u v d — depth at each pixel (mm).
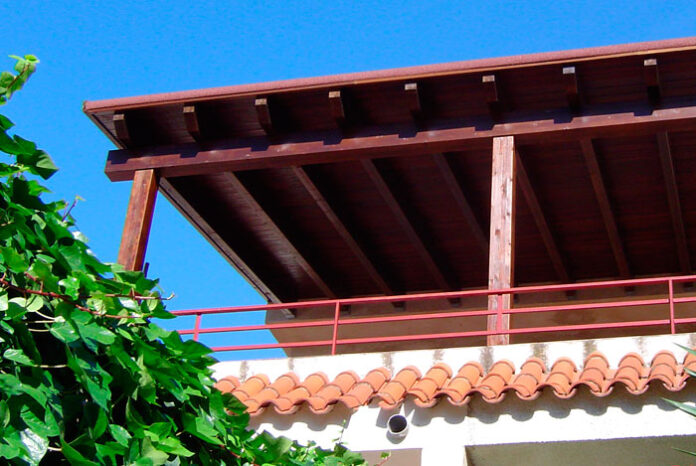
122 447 3734
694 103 9781
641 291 13695
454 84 10031
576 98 9867
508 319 8883
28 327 3678
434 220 12875
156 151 11023
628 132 9898
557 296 14008
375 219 12906
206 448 4492
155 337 4102
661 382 7133
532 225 12961
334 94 10148
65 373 3729
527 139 10125
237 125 10836
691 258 13383
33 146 3805
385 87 10125
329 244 13602
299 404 7941
